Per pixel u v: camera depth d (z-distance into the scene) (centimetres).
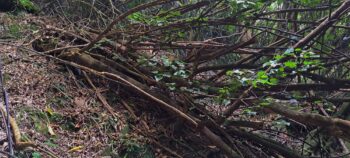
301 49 374
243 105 416
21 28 479
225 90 374
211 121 400
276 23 557
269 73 349
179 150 402
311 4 395
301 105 437
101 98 415
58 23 511
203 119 404
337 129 347
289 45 464
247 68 420
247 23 409
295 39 399
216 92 408
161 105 411
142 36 432
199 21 409
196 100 439
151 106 425
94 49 459
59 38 471
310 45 402
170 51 543
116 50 449
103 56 449
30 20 499
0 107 327
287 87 395
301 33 436
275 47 408
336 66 502
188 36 560
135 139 387
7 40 450
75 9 544
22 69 410
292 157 401
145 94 403
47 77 412
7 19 487
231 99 378
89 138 371
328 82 389
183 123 411
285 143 463
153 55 455
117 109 414
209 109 442
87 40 467
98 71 435
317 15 512
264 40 559
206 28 550
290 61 351
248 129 448
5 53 422
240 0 368
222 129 402
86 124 383
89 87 429
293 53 344
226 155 389
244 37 564
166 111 423
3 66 402
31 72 411
